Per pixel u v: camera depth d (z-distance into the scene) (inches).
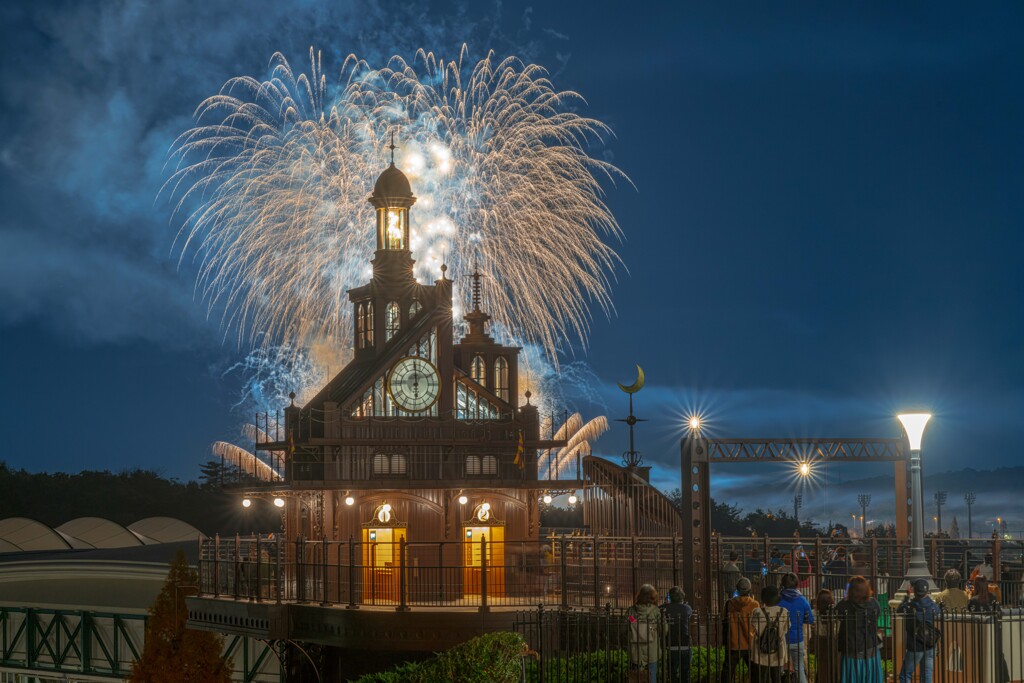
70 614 1991.9
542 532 1913.1
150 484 4566.9
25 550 2433.6
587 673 903.7
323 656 1502.2
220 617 1549.0
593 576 1398.9
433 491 1731.1
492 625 1326.3
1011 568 1390.3
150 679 1673.2
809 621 812.6
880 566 1401.3
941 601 930.7
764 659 800.9
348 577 1512.1
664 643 837.8
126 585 1957.4
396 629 1341.0
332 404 1724.9
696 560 1165.1
